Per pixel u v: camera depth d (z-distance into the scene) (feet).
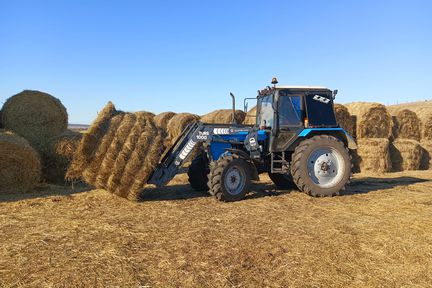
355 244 13.12
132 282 10.07
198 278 10.36
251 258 11.82
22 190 23.00
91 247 12.78
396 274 10.71
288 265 11.29
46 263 11.34
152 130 20.27
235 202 20.62
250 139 22.31
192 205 19.75
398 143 35.53
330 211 18.20
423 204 19.49
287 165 23.20
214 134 22.40
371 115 34.22
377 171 32.96
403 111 37.70
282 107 23.07
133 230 14.85
